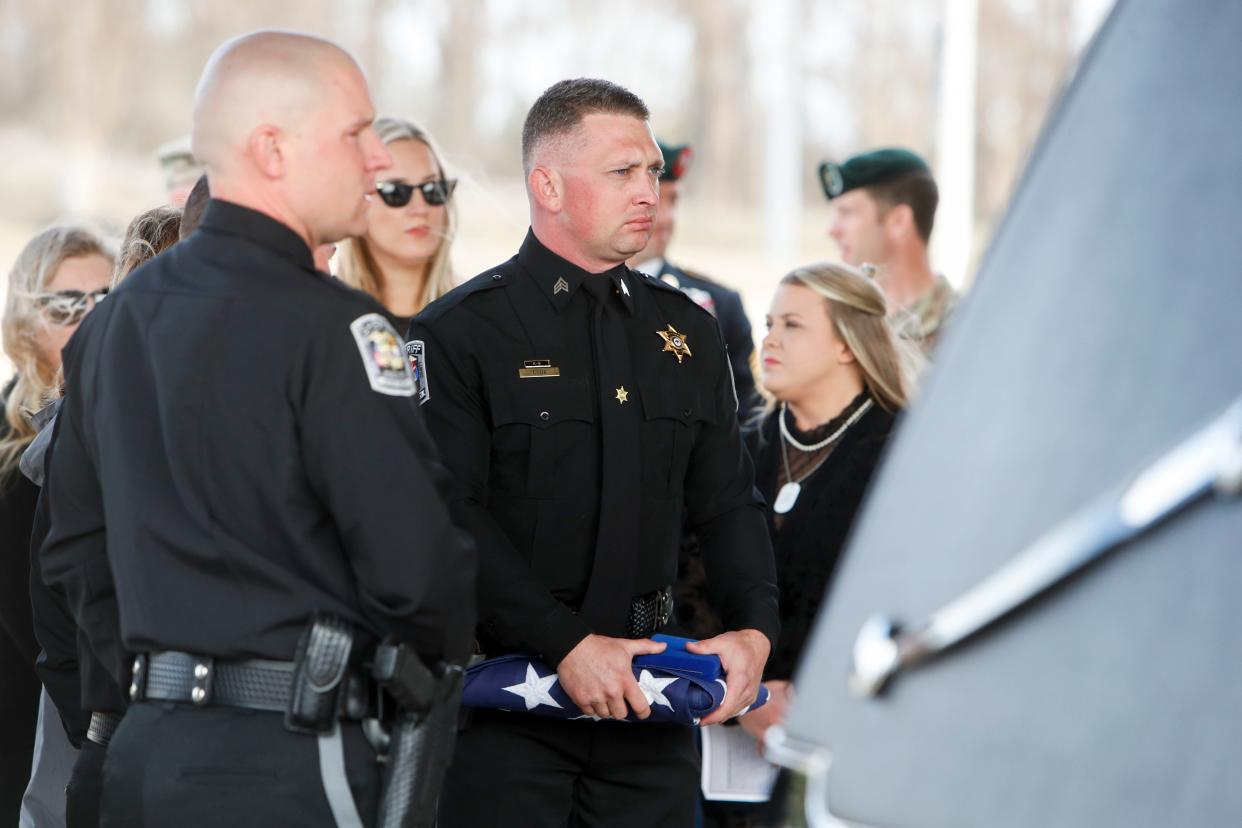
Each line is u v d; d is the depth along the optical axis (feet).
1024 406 8.45
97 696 17.35
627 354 21.21
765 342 25.26
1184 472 7.71
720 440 22.17
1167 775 7.55
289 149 15.88
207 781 15.02
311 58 16.08
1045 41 207.21
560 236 21.02
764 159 231.50
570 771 21.24
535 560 20.66
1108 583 7.89
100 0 210.79
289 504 15.25
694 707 19.29
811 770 8.61
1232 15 8.45
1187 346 8.02
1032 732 7.92
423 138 29.48
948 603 8.28
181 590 15.31
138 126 213.87
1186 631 7.66
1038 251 8.74
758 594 21.36
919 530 8.59
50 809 21.22
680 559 25.55
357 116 16.25
